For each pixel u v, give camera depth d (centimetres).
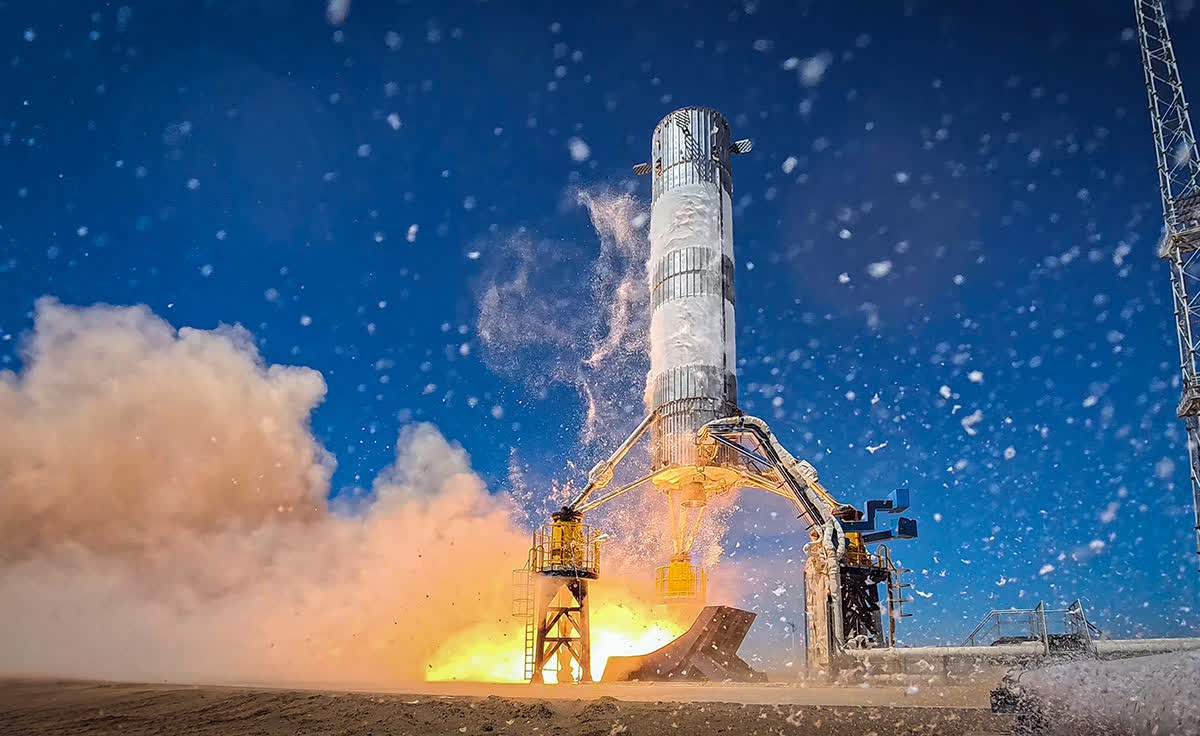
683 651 2680
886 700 1409
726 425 2867
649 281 3338
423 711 1286
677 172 3350
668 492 3170
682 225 3262
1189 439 3125
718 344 3119
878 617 2545
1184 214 3353
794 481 2722
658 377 3150
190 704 1452
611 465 3108
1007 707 878
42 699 1553
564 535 2939
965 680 1931
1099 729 707
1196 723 569
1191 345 3200
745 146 3466
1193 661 637
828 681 2309
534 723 1175
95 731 1184
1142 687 664
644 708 1268
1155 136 3469
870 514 2728
